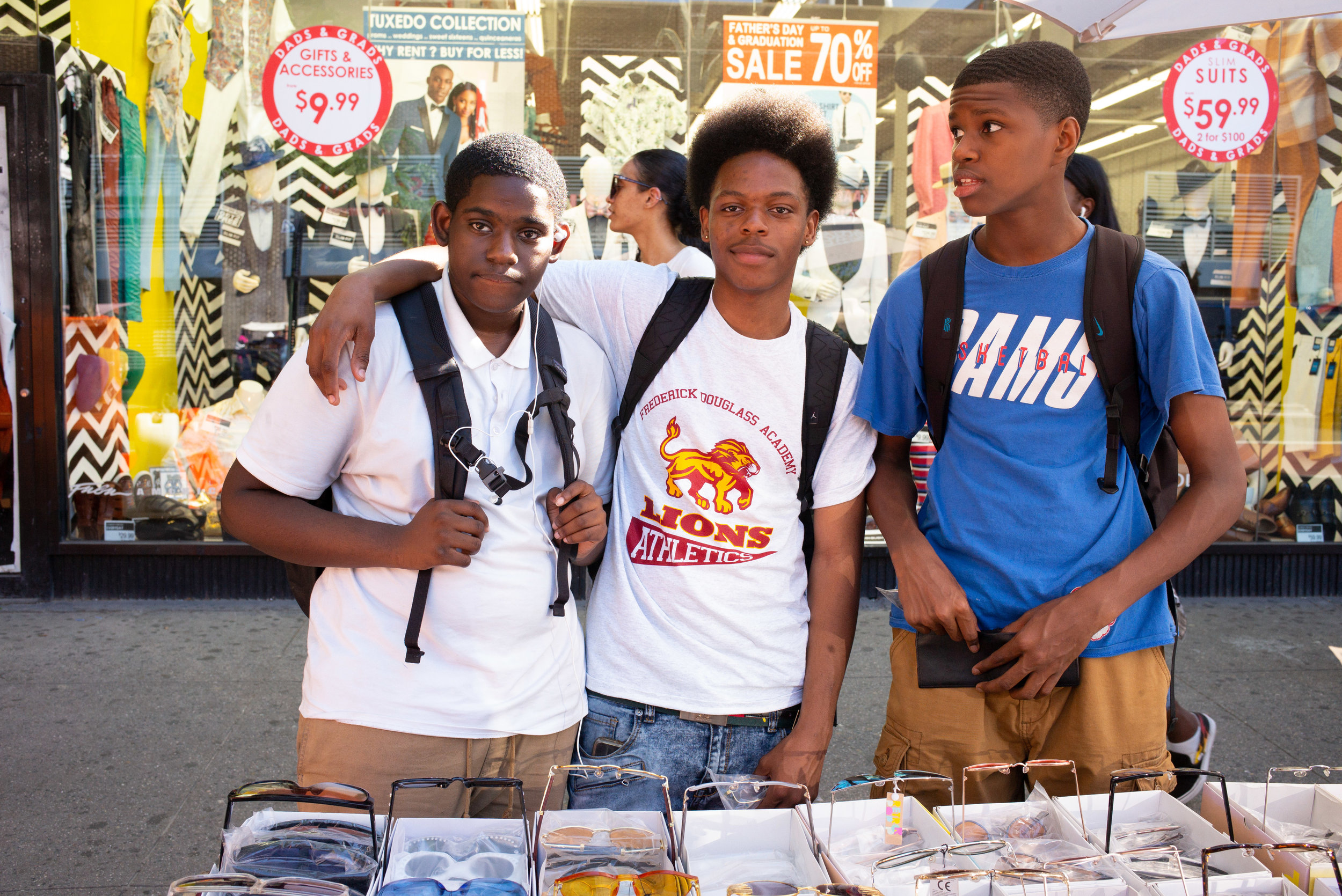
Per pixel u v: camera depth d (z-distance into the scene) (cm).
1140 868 128
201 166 447
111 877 246
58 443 444
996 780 178
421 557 141
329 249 454
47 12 433
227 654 393
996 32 453
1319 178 474
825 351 174
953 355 174
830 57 449
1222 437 161
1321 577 493
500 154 146
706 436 170
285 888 111
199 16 438
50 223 433
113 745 315
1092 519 167
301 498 151
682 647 166
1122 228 469
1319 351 487
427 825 128
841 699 367
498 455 153
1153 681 173
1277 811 150
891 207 460
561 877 120
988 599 171
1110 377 166
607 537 176
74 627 417
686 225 310
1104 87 459
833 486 178
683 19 444
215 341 456
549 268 187
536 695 155
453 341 153
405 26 440
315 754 151
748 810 140
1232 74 461
